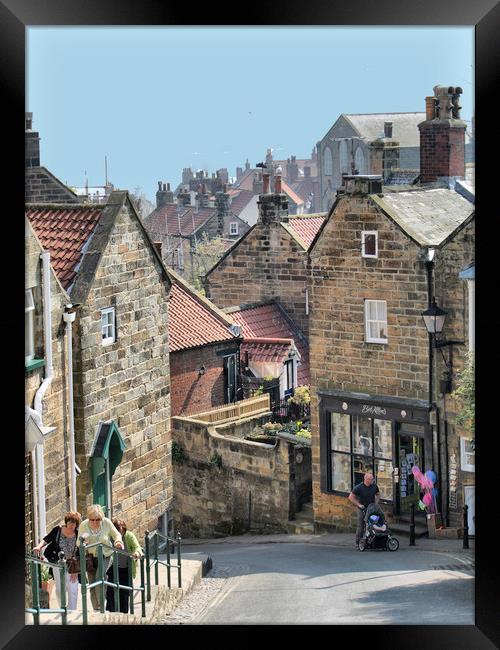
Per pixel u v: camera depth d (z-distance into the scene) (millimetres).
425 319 32844
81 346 28688
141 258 31547
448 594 26109
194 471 40031
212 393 42594
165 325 32750
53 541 19719
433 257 33344
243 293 48656
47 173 40219
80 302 28656
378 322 34750
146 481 31938
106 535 19828
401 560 30406
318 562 30984
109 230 30172
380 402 34656
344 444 35875
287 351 43938
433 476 33125
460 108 38000
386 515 34625
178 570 26891
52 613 19391
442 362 33531
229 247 52469
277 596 26953
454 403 33438
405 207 34938
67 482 27344
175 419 40438
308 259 35938
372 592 26766
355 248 34969
